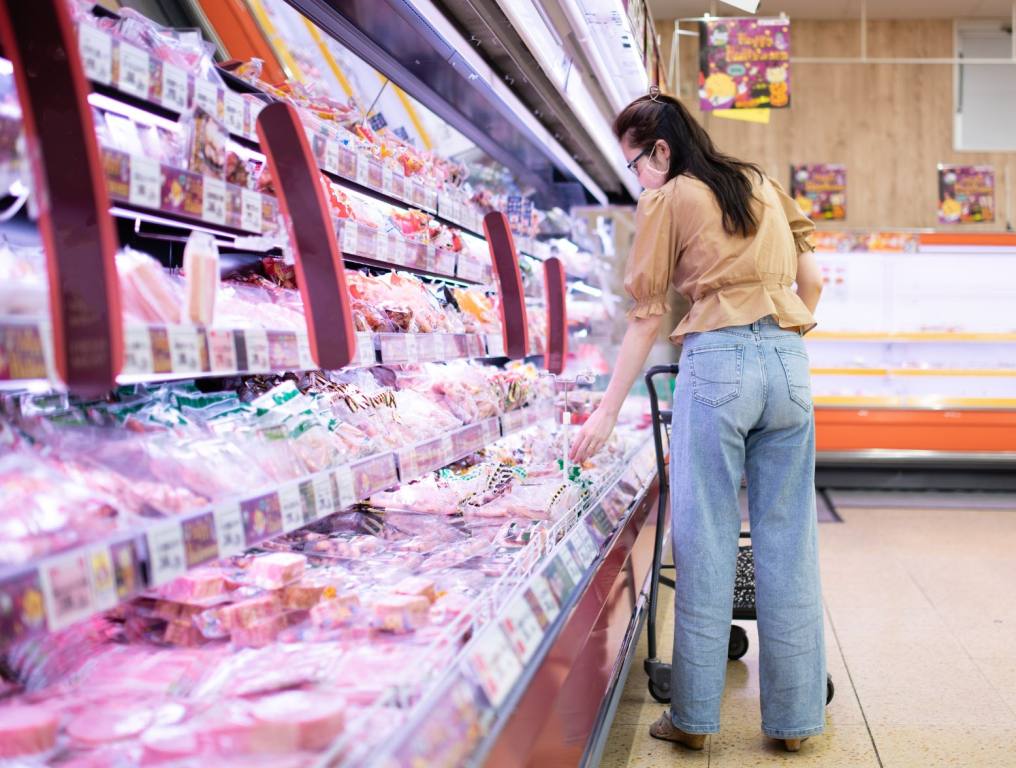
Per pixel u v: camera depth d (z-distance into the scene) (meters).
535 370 3.56
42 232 1.00
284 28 2.67
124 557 1.00
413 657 1.21
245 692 1.13
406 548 1.86
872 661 3.08
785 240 2.23
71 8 1.23
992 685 2.84
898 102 7.75
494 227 2.59
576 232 4.64
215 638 1.32
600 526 2.15
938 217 7.69
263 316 1.62
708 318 2.15
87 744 1.00
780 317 2.17
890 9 7.52
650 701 2.72
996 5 7.41
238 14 2.38
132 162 1.20
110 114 1.38
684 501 2.19
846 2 7.34
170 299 1.28
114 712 1.08
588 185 4.41
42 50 1.00
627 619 2.29
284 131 1.52
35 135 1.00
